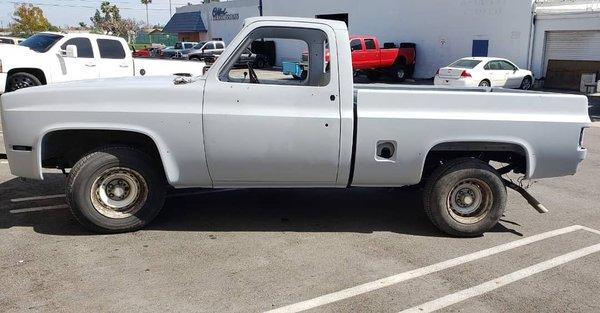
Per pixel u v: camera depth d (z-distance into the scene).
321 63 4.82
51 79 12.52
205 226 5.34
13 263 4.33
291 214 5.82
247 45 4.82
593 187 7.47
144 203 5.02
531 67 23.69
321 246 4.91
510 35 24.09
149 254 4.59
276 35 4.84
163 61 13.45
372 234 5.28
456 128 4.92
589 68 21.86
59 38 12.68
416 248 4.95
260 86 4.75
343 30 4.82
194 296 3.89
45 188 6.45
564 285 4.25
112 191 4.92
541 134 5.02
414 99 4.88
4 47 12.13
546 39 23.11
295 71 5.26
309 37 4.83
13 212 5.55
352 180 5.06
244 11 43.84
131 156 4.86
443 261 4.65
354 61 25.25
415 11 28.38
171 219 5.51
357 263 4.55
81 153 5.21
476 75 20.02
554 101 5.05
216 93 4.72
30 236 4.91
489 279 4.32
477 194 5.21
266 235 5.14
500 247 5.03
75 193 4.77
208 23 49.31
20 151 4.77
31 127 4.69
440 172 5.12
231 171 4.89
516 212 6.19
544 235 5.39
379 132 4.84
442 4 26.88
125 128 4.68
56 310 3.64
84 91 4.70
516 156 5.39
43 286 3.97
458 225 5.18
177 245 4.81
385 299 3.93
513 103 5.00
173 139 4.73
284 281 4.17
